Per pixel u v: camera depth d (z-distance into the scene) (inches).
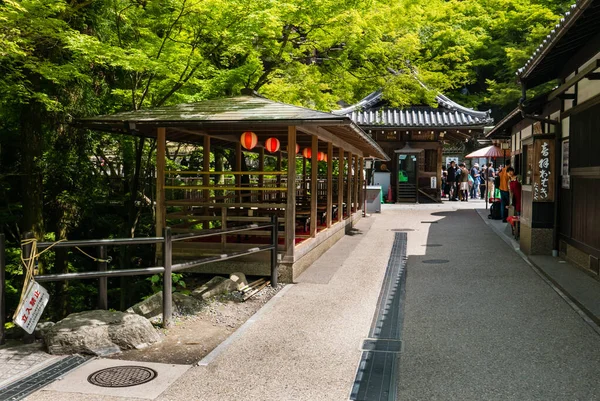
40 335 222.4
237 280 314.7
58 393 165.2
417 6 589.3
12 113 423.2
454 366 187.5
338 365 189.5
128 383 173.9
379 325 238.7
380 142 1041.5
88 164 469.7
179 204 355.9
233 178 590.6
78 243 221.3
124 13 408.8
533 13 942.4
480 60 1118.4
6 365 189.5
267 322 244.5
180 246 354.0
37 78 374.0
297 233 450.6
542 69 392.2
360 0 505.7
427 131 1026.7
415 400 160.1
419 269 372.2
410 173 1033.5
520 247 447.8
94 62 379.2
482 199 1160.2
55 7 313.1
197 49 421.7
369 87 617.9
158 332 232.1
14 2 281.0
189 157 664.4
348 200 617.9
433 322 242.2
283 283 333.1
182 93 454.6
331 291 309.0
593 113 319.6
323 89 601.0
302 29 535.5
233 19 396.2
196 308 271.6
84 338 202.8
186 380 176.7
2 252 210.5
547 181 397.7
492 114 1355.8
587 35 321.1
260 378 177.9
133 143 482.0
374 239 536.1
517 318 245.8
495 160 1210.0
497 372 181.2
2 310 211.8
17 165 486.9
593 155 319.6
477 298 285.1
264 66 567.2
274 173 342.6
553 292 294.7
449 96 1261.1
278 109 343.3
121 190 554.6
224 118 320.2
